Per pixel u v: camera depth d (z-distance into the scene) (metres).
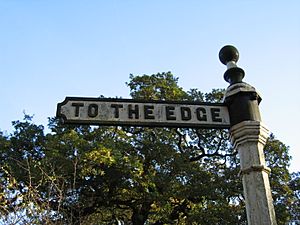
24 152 21.05
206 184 19.53
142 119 4.73
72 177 17.02
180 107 4.87
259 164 4.52
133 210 19.86
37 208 8.34
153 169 19.98
